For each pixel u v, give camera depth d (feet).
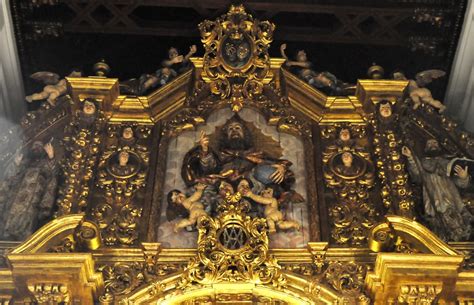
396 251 36.06
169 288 35.45
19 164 39.65
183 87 42.04
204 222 36.55
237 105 41.52
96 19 43.65
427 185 39.42
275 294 35.40
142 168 39.60
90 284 35.01
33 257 34.81
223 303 35.32
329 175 39.37
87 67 44.47
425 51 44.16
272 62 42.29
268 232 36.96
